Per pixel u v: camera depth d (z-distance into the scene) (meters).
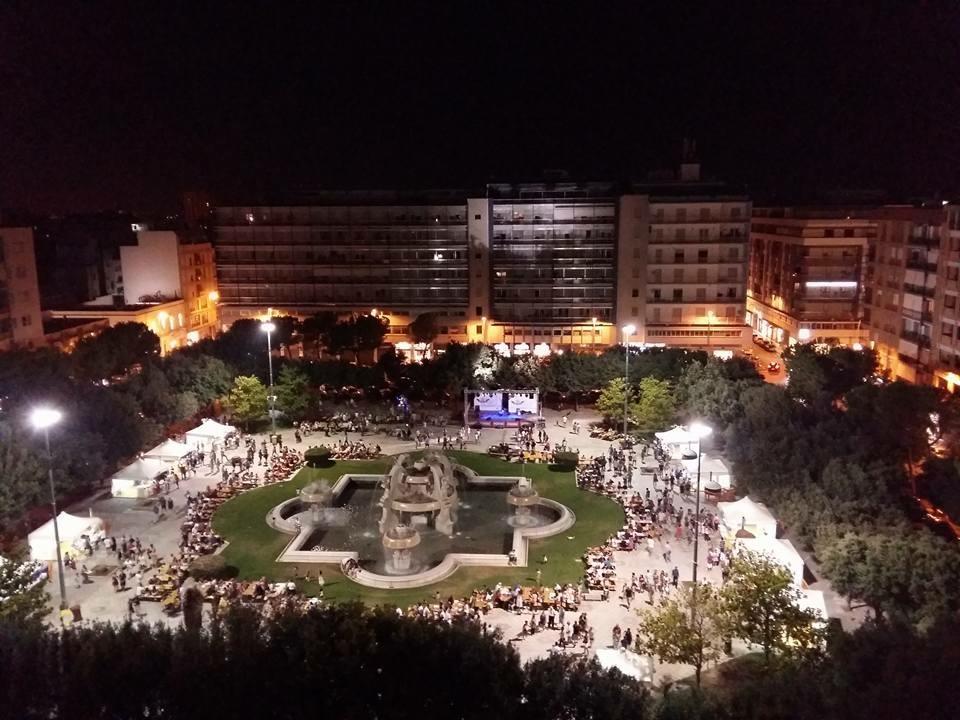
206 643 40.50
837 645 39.78
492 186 149.88
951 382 103.00
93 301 153.12
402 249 147.12
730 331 138.75
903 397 73.19
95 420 79.06
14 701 37.56
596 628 53.91
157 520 73.12
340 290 150.38
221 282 154.12
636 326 140.75
